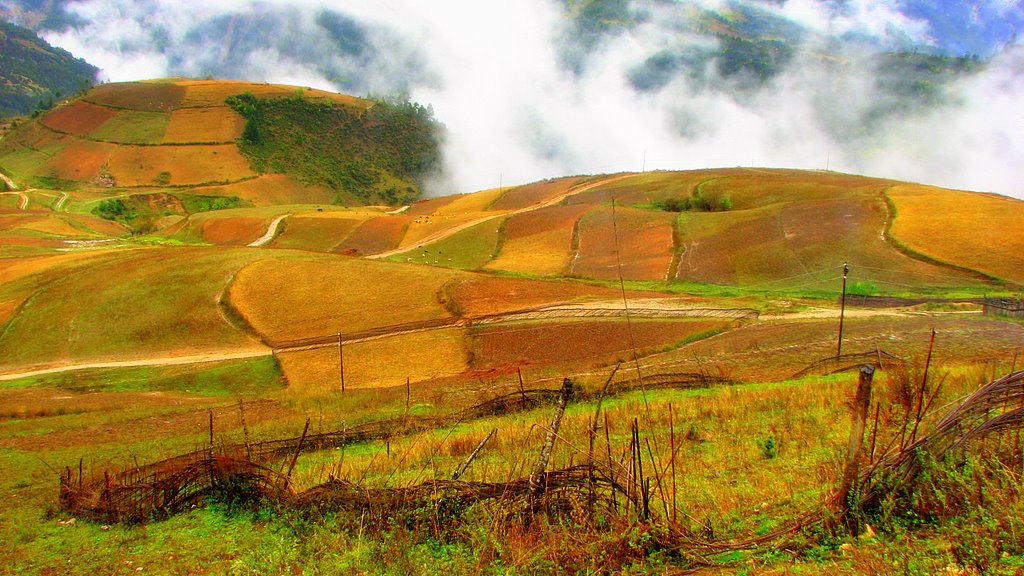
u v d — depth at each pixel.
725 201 121.69
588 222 113.94
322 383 50.12
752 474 13.30
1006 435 11.14
